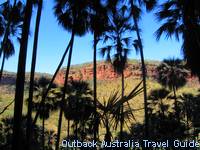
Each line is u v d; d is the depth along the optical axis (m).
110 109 5.56
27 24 10.89
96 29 22.77
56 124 80.62
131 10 24.94
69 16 20.91
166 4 19.42
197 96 52.22
